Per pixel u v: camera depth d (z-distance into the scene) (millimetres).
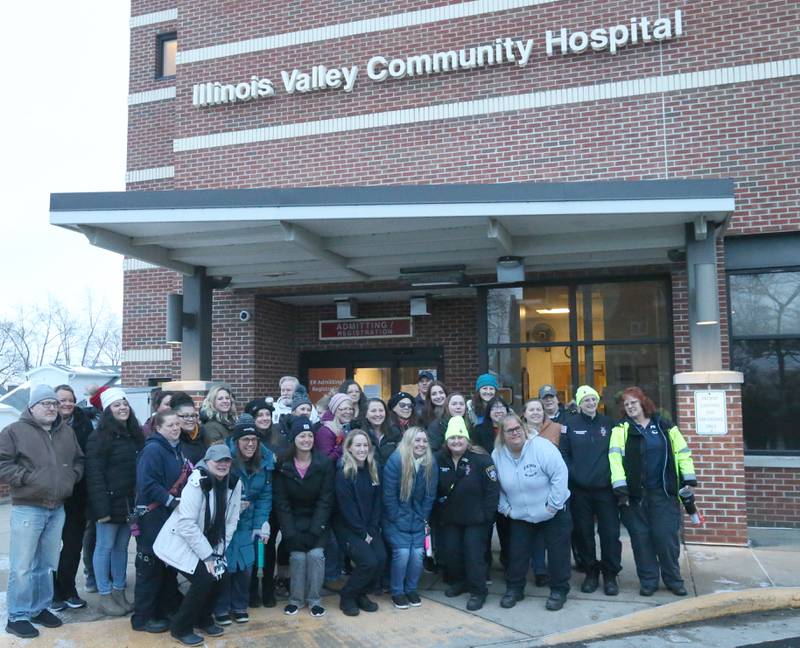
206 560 5453
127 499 6234
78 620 6102
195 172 12383
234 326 12234
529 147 10656
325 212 8031
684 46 10070
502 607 6344
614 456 6566
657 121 10109
